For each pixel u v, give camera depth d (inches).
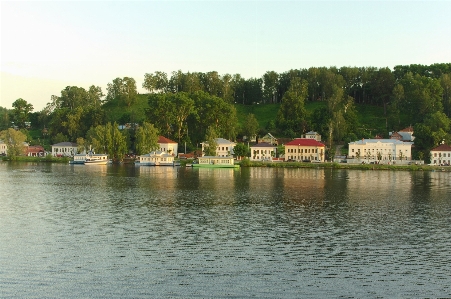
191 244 2775.6
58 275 2213.3
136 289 2053.4
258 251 2642.7
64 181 6520.7
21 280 2148.1
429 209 4160.9
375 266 2394.2
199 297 1977.1
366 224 3427.7
